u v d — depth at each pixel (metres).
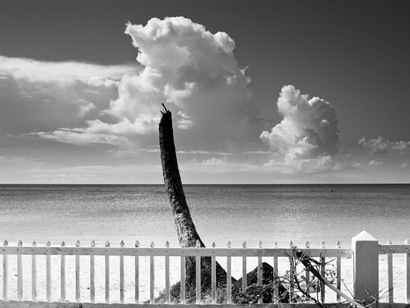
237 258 18.89
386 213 69.75
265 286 8.73
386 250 8.66
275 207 87.88
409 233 42.25
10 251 9.03
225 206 93.19
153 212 72.38
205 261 10.19
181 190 11.64
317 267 8.84
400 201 110.31
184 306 8.78
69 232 43.53
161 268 16.62
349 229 46.25
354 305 8.48
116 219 58.44
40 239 37.12
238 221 56.59
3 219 58.56
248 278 9.55
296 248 8.76
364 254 8.59
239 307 8.74
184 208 11.44
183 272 8.88
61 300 8.95
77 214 67.38
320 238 38.81
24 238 38.28
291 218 61.16
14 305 8.96
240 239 38.41
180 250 8.83
